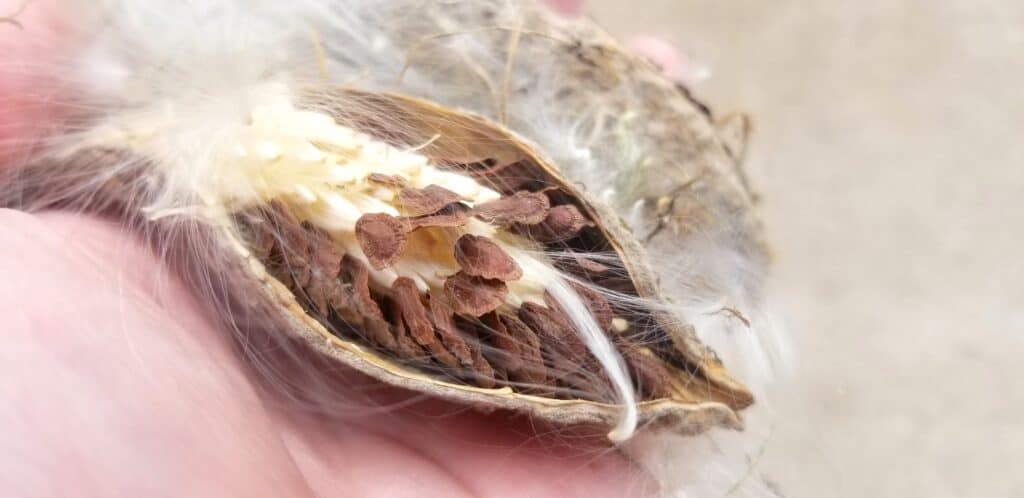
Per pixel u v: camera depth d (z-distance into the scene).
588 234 0.09
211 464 0.07
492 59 0.11
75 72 0.09
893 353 0.21
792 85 0.25
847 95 0.25
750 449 0.10
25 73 0.09
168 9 0.10
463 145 0.09
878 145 0.24
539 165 0.09
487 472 0.09
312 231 0.09
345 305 0.08
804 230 0.23
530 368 0.09
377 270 0.08
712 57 0.24
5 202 0.09
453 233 0.09
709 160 0.11
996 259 0.23
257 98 0.09
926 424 0.20
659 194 0.11
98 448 0.06
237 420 0.08
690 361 0.09
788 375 0.11
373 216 0.08
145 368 0.07
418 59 0.11
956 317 0.22
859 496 0.19
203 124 0.09
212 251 0.08
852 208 0.23
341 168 0.08
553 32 0.11
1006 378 0.21
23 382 0.06
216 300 0.08
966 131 0.24
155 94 0.09
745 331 0.10
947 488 0.20
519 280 0.09
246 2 0.10
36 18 0.09
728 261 0.11
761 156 0.22
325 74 0.10
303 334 0.08
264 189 0.08
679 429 0.09
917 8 0.26
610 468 0.09
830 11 0.26
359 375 0.09
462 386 0.08
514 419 0.09
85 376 0.07
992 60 0.25
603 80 0.11
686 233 0.11
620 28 0.25
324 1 0.11
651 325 0.09
